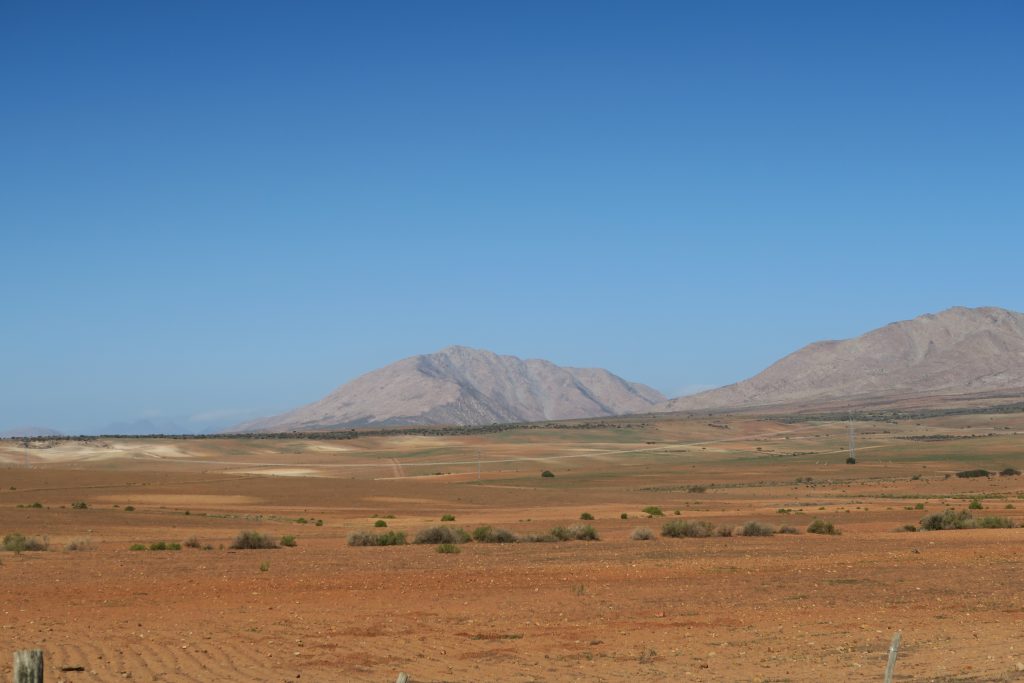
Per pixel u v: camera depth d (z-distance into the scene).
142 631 21.47
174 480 130.38
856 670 16.61
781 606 24.69
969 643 18.98
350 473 173.38
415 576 32.44
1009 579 29.59
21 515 68.19
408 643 19.83
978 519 56.97
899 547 42.69
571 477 154.50
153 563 38.28
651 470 171.75
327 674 16.83
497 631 21.23
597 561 37.88
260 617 23.53
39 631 21.47
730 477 150.88
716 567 34.47
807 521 64.25
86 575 33.53
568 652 18.81
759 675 16.38
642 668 17.19
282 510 86.25
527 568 34.97
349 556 41.59
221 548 47.03
